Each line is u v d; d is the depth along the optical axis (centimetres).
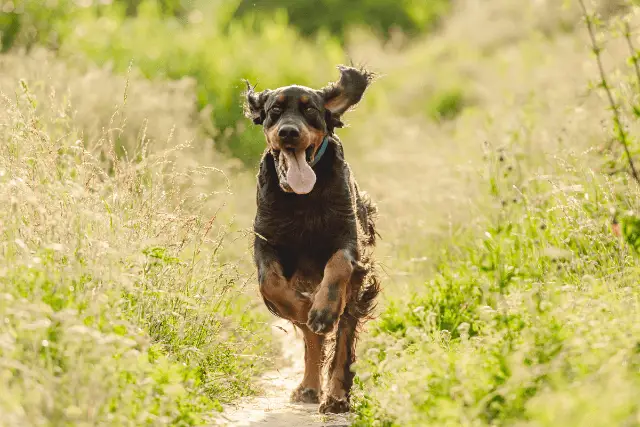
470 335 938
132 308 810
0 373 593
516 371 585
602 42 974
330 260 856
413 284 1204
